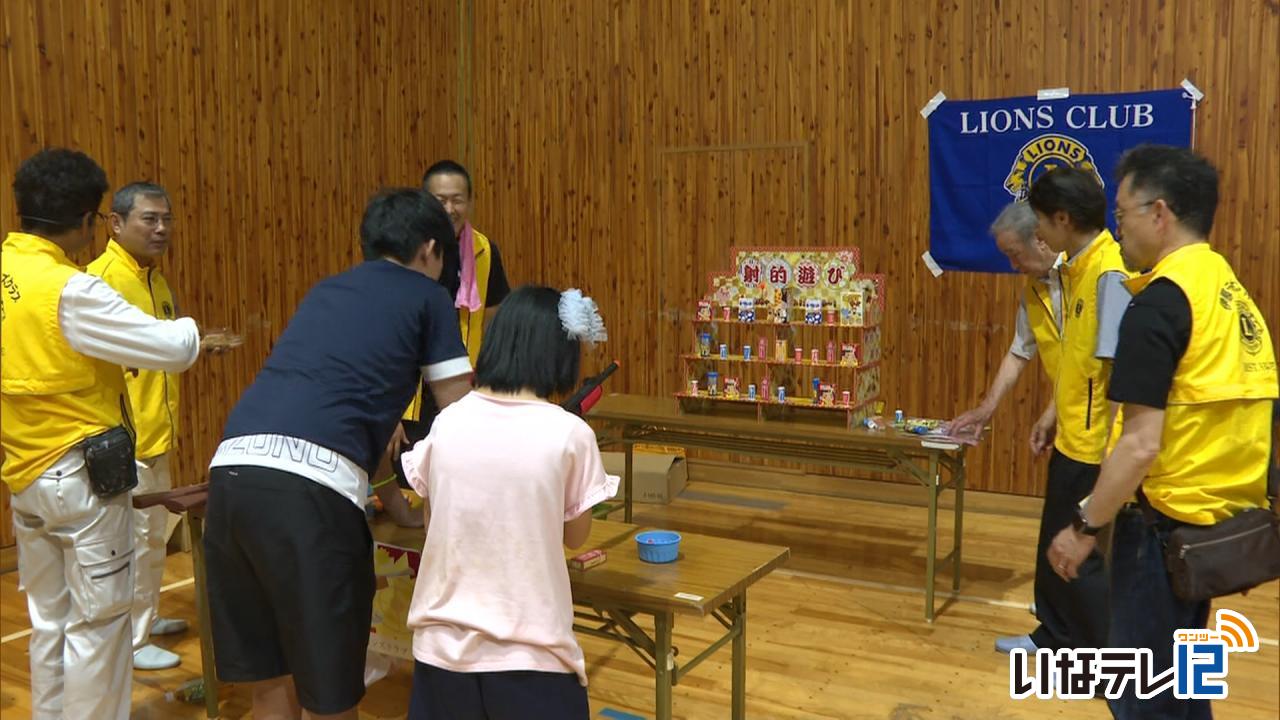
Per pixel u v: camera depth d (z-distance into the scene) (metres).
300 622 2.23
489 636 1.87
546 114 6.65
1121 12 5.16
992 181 5.50
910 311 5.78
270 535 2.21
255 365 5.80
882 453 4.36
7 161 4.54
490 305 3.88
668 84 6.28
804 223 5.99
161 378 3.60
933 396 5.76
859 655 3.77
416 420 3.51
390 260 2.43
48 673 2.73
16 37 4.57
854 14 5.75
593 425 6.64
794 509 5.74
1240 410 2.04
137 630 3.56
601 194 6.54
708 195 6.24
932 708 3.33
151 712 3.29
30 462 2.59
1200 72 5.03
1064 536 2.20
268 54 5.79
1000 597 4.37
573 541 2.03
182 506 2.88
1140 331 2.02
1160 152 2.11
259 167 5.76
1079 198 3.09
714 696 3.42
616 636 2.52
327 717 2.31
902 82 5.67
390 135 6.60
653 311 6.46
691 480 6.38
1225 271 2.09
